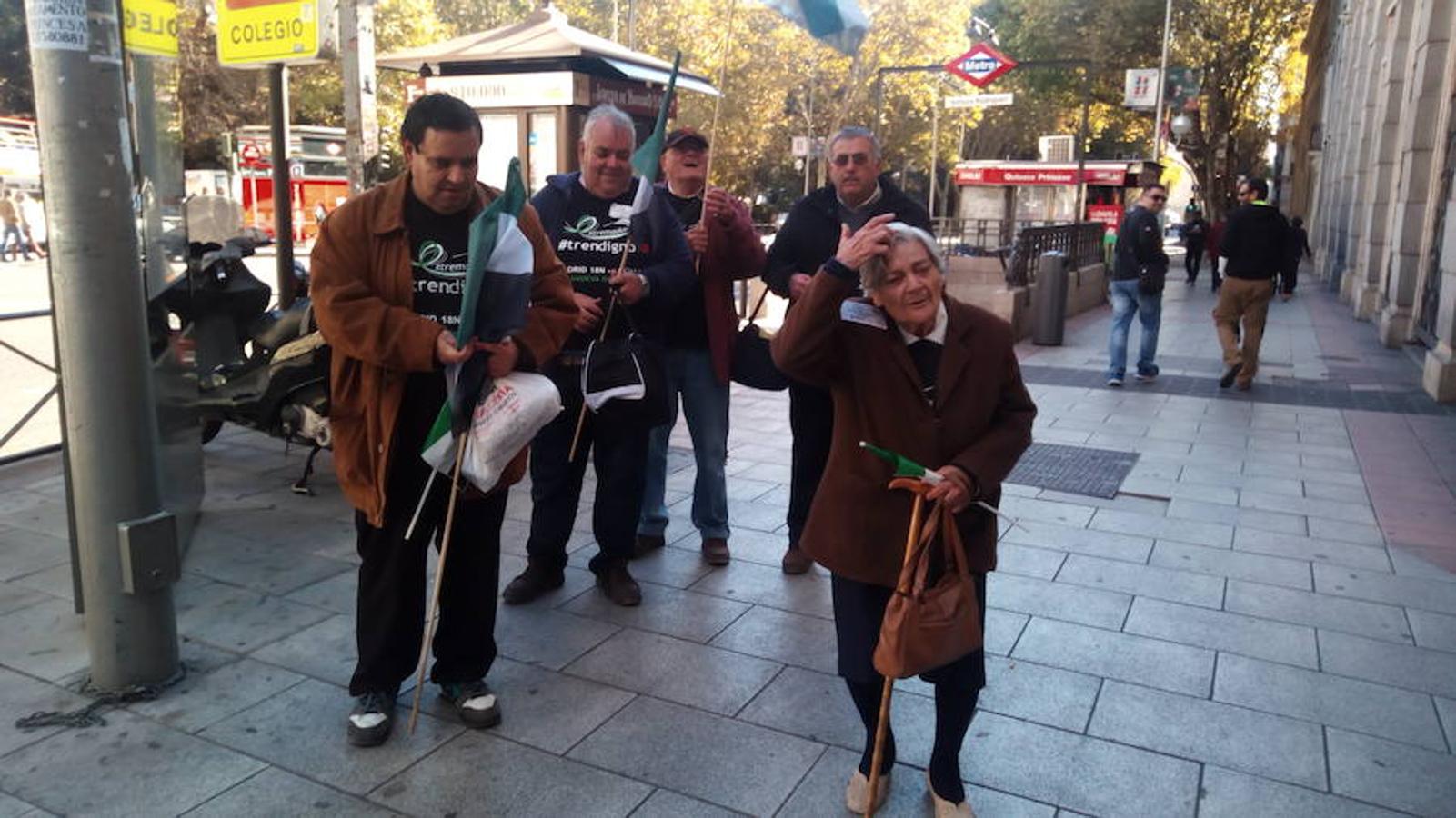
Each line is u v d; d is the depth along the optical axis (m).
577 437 4.19
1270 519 5.61
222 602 4.34
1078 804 2.98
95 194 3.23
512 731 3.35
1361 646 4.02
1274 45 31.45
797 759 3.21
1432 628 4.19
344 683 3.64
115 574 3.44
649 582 4.64
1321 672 3.80
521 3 36.44
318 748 3.22
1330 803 2.99
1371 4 18.94
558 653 3.92
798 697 3.59
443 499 3.26
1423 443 7.39
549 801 2.96
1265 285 9.20
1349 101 21.09
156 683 3.56
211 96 20.28
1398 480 6.39
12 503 5.68
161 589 3.53
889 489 2.66
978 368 2.68
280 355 5.59
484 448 3.02
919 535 2.56
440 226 3.11
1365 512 5.73
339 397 3.12
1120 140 47.44
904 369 2.65
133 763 3.11
